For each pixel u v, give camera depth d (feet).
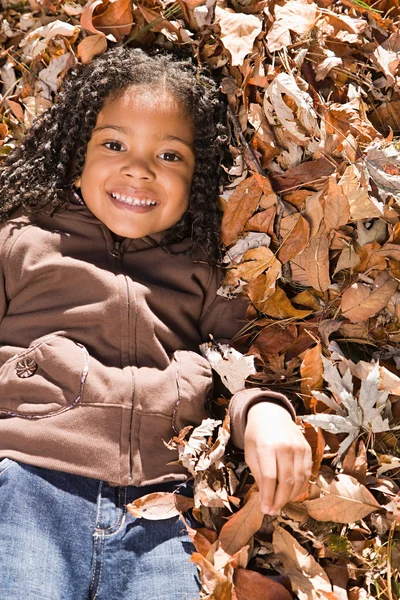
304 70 5.19
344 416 4.79
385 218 4.97
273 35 5.10
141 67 4.90
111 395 4.57
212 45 5.20
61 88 5.54
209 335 5.12
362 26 5.32
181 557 4.38
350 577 4.47
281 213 5.07
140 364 4.79
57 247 4.96
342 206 4.86
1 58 5.91
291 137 5.04
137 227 4.94
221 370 4.95
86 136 5.01
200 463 4.57
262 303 5.18
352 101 5.16
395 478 4.86
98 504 4.43
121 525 4.42
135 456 4.56
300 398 5.07
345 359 4.96
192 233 5.20
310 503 4.50
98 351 4.76
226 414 4.76
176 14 5.28
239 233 5.20
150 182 4.85
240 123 5.16
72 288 4.90
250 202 5.11
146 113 4.82
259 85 5.08
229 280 5.21
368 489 4.74
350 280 5.10
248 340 5.27
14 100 5.80
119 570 4.34
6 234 5.01
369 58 5.35
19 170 5.22
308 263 5.07
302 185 5.01
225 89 5.14
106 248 5.06
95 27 5.21
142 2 5.24
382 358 5.16
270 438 4.20
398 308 5.06
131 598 4.25
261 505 4.13
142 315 4.83
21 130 5.75
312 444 4.62
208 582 4.18
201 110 4.98
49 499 4.35
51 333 4.79
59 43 5.55
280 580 4.40
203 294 5.23
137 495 4.52
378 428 4.78
